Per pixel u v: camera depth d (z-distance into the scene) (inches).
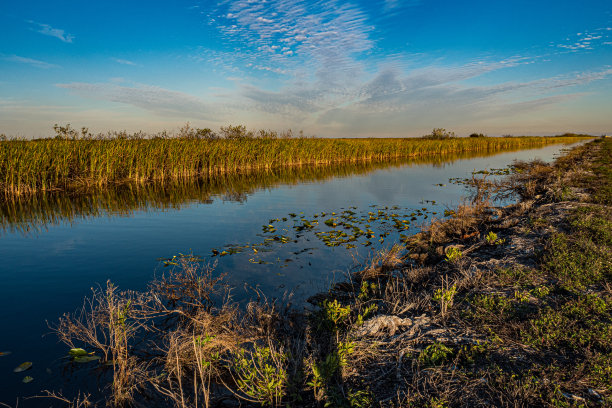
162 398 124.3
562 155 1291.8
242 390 121.5
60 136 740.7
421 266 246.7
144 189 614.5
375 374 125.1
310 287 213.9
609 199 353.1
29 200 502.3
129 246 291.6
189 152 811.4
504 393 106.4
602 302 148.9
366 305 185.9
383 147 1457.9
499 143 2333.9
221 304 191.8
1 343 153.6
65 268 242.1
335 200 511.5
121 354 142.2
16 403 119.1
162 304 193.3
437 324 152.8
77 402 119.6
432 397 107.9
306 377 125.0
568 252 210.7
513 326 140.7
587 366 114.8
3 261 255.1
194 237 318.7
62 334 160.1
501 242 261.6
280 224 366.6
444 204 478.0
